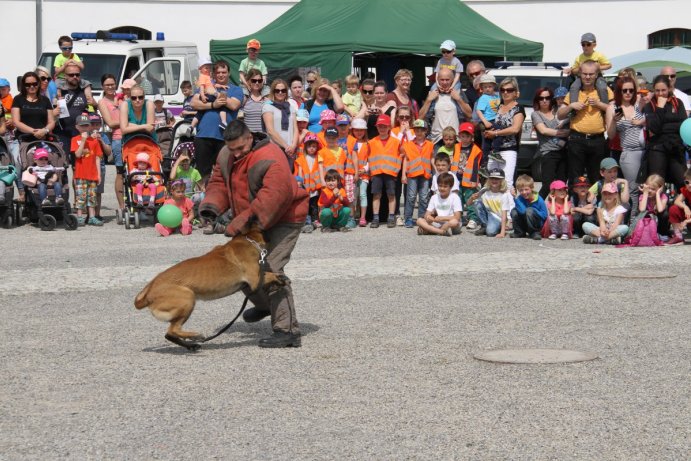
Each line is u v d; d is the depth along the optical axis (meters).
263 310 8.87
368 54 27.14
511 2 36.66
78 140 17.16
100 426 6.30
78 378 7.46
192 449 5.87
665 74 16.23
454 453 5.76
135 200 16.81
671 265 12.59
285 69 25.70
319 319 9.50
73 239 15.47
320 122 17.64
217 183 8.66
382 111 17.88
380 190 16.92
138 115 17.16
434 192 16.38
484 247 14.41
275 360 7.98
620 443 5.91
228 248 8.23
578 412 6.50
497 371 7.53
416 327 9.11
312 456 5.73
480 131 17.53
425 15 26.41
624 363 7.76
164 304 8.07
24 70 37.16
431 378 7.36
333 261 12.89
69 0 37.19
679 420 6.33
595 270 12.16
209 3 37.41
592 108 15.84
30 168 16.70
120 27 37.44
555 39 36.47
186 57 29.20
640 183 15.29
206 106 16.69
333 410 6.59
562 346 8.35
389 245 14.61
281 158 8.32
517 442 5.93
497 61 27.30
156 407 6.70
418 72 28.78
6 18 36.97
